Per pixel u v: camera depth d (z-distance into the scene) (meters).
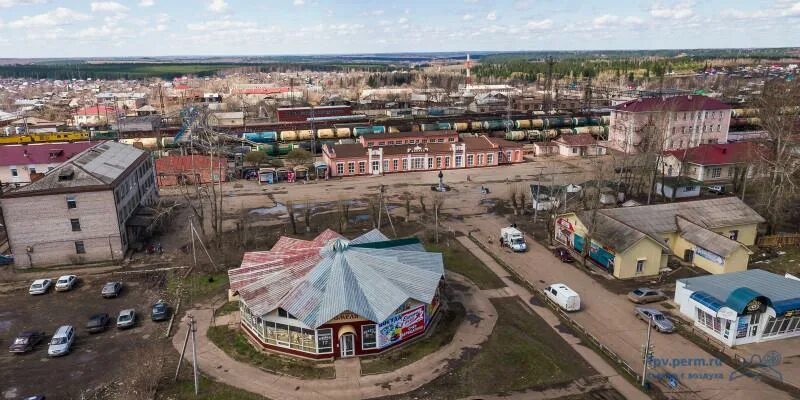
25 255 65.38
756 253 67.06
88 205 66.12
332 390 39.88
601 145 139.38
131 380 40.97
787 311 45.53
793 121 82.69
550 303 54.22
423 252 54.31
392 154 118.69
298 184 109.62
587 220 67.00
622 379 41.00
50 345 45.75
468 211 88.69
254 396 39.25
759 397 38.50
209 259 66.19
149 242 74.12
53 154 97.81
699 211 69.50
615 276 60.94
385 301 45.12
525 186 104.62
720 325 46.47
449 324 49.84
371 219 84.12
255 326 46.44
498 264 65.31
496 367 42.62
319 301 44.91
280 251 55.56
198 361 44.12
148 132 139.00
